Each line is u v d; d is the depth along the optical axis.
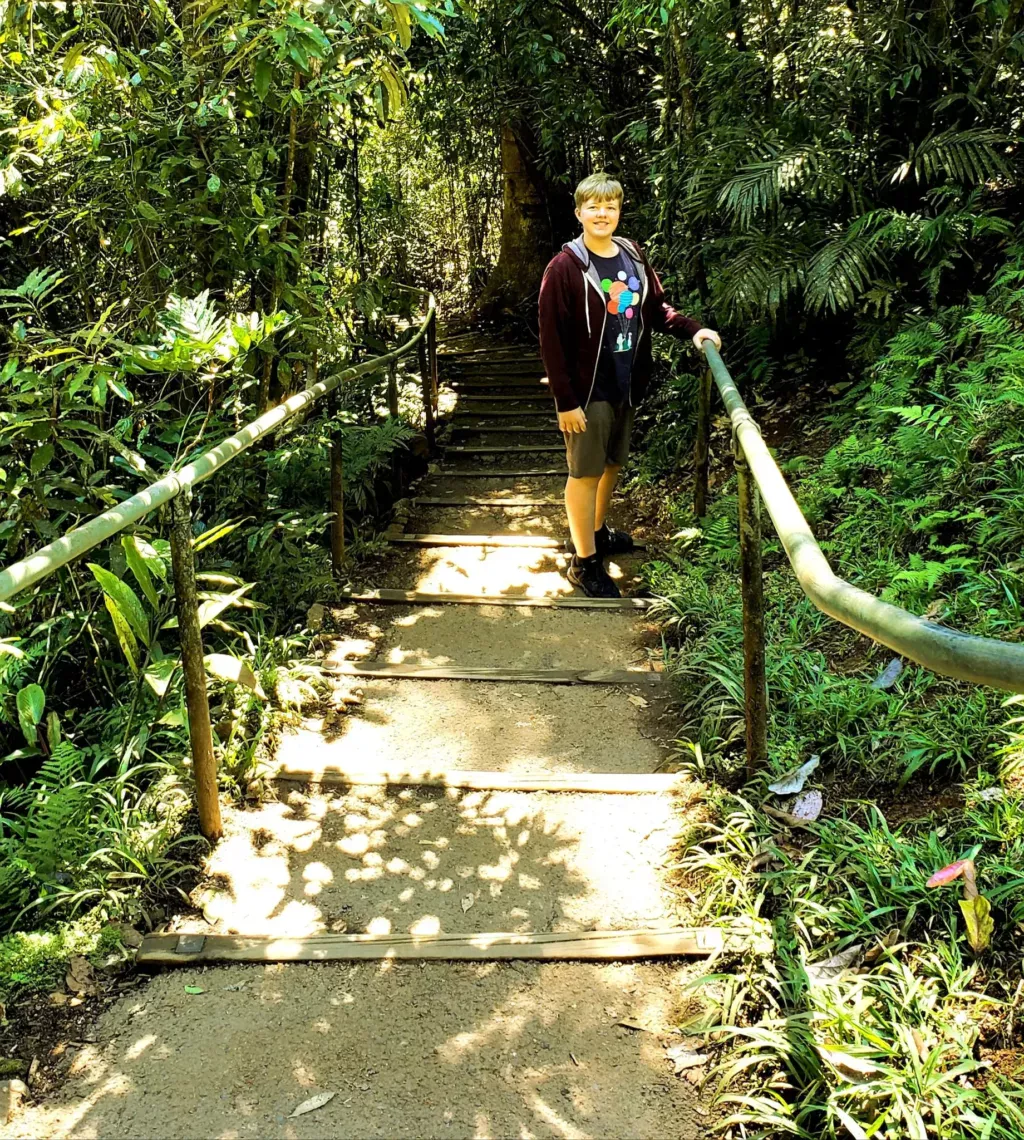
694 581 3.74
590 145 7.94
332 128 4.32
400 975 2.00
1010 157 4.43
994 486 3.19
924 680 2.62
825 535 3.68
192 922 2.17
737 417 2.32
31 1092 1.73
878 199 4.48
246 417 3.98
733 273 4.40
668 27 5.02
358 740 2.96
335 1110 1.69
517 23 7.04
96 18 3.42
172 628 3.33
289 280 3.91
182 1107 1.70
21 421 2.82
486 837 2.46
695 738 2.85
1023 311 3.78
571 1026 1.86
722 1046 1.78
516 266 10.32
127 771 2.58
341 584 4.07
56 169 3.48
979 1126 1.46
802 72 4.75
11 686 2.92
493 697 3.21
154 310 3.53
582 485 3.79
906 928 1.87
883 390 3.92
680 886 2.23
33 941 2.03
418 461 5.97
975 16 4.28
